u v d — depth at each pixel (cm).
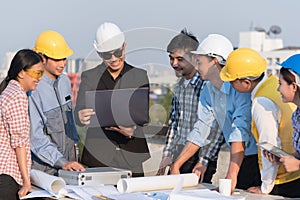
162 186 376
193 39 372
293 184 364
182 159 395
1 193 385
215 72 379
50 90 432
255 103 359
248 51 364
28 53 396
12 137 387
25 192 381
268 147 345
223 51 379
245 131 380
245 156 408
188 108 387
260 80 366
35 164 429
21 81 395
